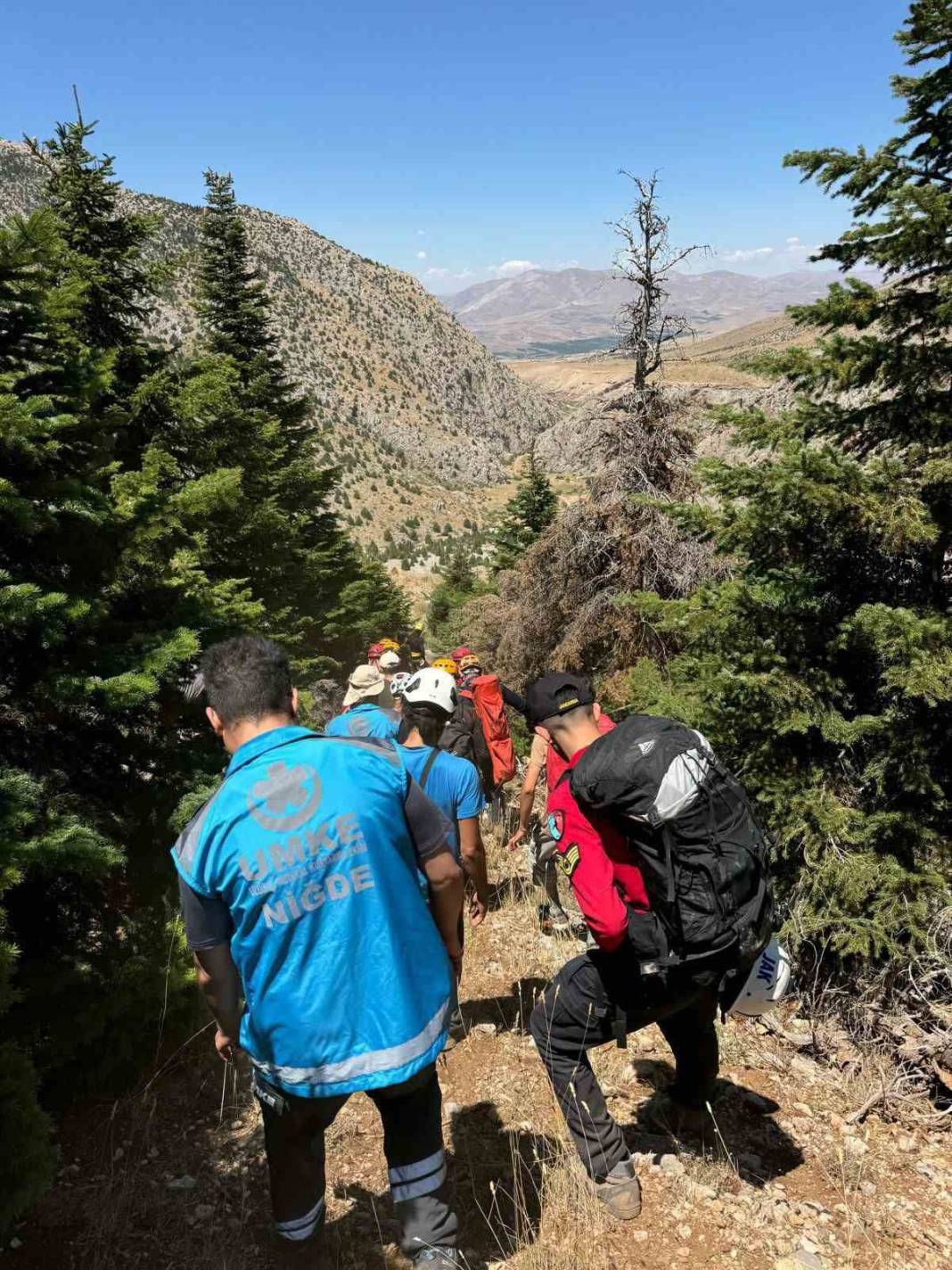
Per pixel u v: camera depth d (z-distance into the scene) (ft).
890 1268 9.05
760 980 9.27
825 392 15.98
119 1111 11.60
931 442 15.20
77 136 34.50
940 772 14.88
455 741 20.70
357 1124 11.62
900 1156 11.30
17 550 13.87
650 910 9.17
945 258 14.24
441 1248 7.62
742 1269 8.89
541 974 16.71
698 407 36.58
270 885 6.70
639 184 35.91
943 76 14.42
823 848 14.85
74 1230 9.35
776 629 15.81
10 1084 8.35
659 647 35.47
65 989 11.51
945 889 13.96
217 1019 7.43
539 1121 11.56
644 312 37.52
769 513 15.49
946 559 15.75
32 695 12.73
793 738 15.88
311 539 77.30
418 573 410.31
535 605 41.86
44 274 14.33
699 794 8.68
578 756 9.66
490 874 22.95
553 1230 9.36
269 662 7.57
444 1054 13.55
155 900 13.91
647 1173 10.35
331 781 7.03
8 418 12.27
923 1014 14.35
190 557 17.95
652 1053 13.52
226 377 32.68
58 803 12.59
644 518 36.01
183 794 14.25
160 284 35.65
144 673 13.42
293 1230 8.04
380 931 6.95
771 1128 11.57
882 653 14.25
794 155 14.93
